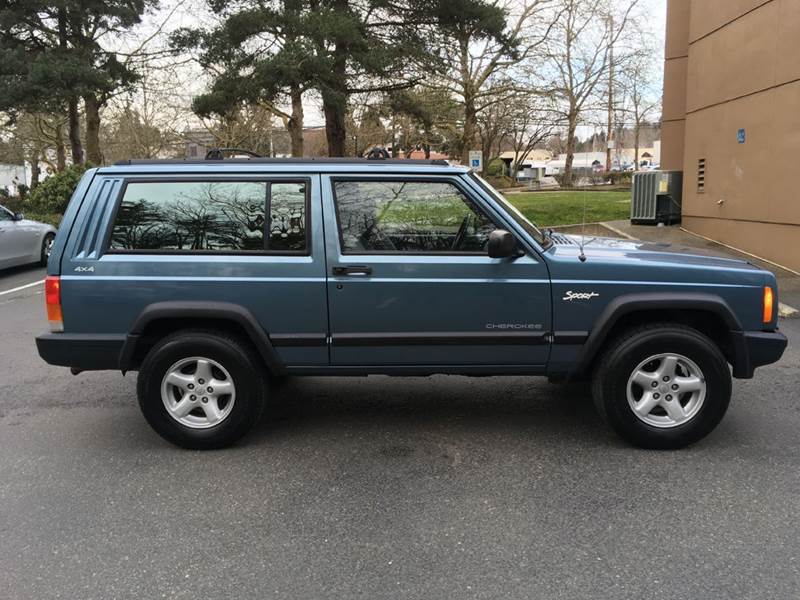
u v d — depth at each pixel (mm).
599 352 4160
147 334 4227
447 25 18500
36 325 8156
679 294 3977
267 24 16812
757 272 4066
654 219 14836
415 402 5117
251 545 3105
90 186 4137
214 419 4160
